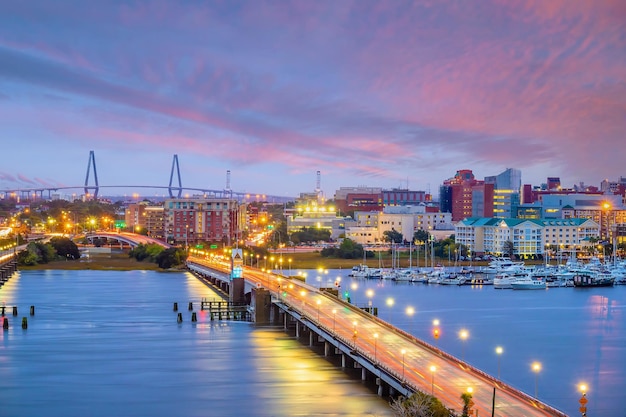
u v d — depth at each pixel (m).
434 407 116.88
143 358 184.25
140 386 158.50
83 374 169.00
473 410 118.62
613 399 155.00
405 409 121.31
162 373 168.88
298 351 191.25
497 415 116.69
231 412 139.75
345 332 179.88
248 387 156.00
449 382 135.12
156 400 148.50
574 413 145.12
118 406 145.25
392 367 145.12
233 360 180.88
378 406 140.75
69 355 188.25
